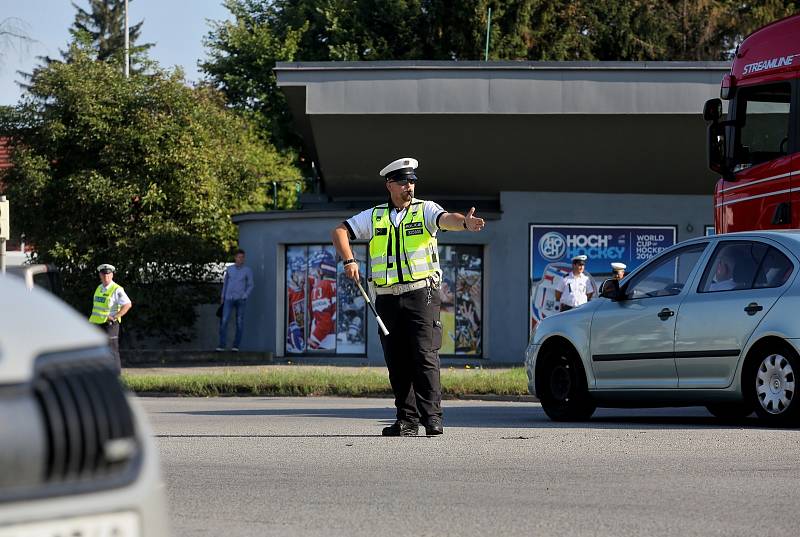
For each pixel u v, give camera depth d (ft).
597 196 249.75
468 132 236.84
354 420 118.73
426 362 95.45
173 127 272.31
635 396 113.50
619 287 116.26
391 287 94.94
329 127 236.84
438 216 94.32
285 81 232.53
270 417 125.08
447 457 81.00
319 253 252.83
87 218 272.31
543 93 231.09
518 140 238.27
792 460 78.69
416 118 234.38
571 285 210.59
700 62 229.04
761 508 59.57
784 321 100.22
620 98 230.07
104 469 26.78
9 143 280.10
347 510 59.11
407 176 94.38
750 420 120.57
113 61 300.61
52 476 25.77
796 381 99.25
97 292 194.29
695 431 98.58
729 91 139.23
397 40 420.77
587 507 59.82
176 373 214.69
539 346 122.21
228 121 295.89
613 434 96.89
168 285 273.13
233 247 295.28
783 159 131.75
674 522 55.57
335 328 251.39
